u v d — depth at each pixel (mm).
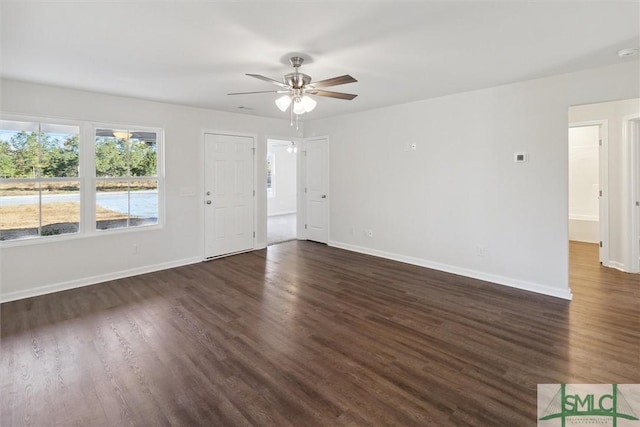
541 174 3709
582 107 4840
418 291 3893
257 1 2033
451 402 2023
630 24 2363
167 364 2432
